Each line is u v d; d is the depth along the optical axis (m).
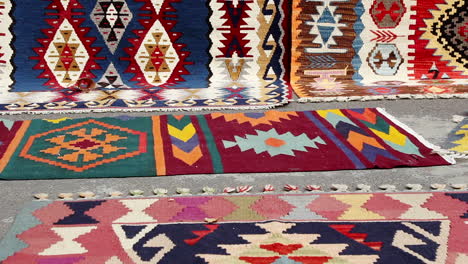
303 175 2.81
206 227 2.30
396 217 2.39
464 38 4.32
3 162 2.87
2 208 2.46
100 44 4.14
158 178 2.76
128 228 2.29
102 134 3.23
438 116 3.61
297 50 4.20
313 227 2.30
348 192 2.62
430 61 4.32
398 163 2.93
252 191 2.64
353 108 3.71
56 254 2.11
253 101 3.78
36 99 3.79
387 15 4.27
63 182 2.71
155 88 4.05
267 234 2.25
